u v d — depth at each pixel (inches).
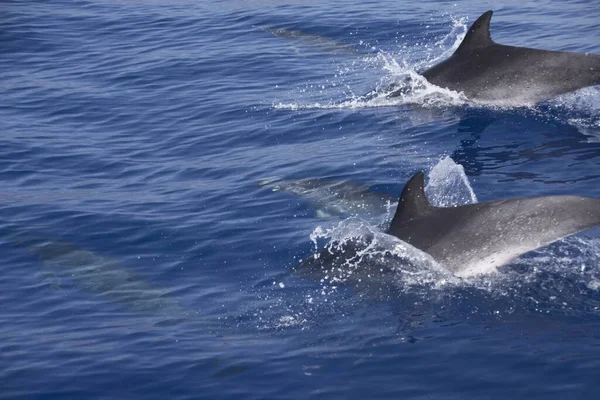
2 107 1184.8
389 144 948.6
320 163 904.9
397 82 1130.7
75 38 1545.3
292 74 1266.0
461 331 570.6
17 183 916.0
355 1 1683.1
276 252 713.0
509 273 627.2
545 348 543.8
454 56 1122.7
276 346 572.7
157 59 1385.3
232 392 526.9
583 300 594.6
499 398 502.0
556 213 628.7
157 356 570.3
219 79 1264.8
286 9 1651.1
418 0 1659.7
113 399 529.0
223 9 1692.9
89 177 927.0
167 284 676.1
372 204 791.1
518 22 1443.2
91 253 741.3
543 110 1009.5
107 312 638.5
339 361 550.0
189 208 820.0
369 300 618.8
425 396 508.7
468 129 972.6
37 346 592.7
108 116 1132.5
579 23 1402.6
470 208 664.4
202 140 1021.2
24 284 691.4
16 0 1845.5
